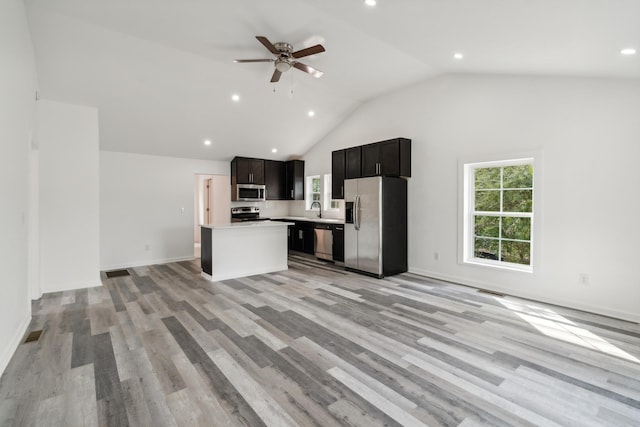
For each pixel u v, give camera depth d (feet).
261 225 17.15
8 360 7.69
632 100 10.03
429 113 15.96
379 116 18.66
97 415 5.76
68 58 12.26
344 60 13.67
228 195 24.40
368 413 5.82
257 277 16.28
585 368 7.36
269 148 23.00
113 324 10.05
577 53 8.81
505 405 6.05
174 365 7.51
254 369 7.34
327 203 23.54
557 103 11.59
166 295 13.16
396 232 16.61
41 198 13.56
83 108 14.48
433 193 15.88
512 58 10.59
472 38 9.54
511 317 10.53
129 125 16.92
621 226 10.32
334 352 8.14
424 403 6.11
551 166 11.76
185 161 21.58
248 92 16.52
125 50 12.41
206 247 16.25
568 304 11.48
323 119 20.72
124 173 19.29
